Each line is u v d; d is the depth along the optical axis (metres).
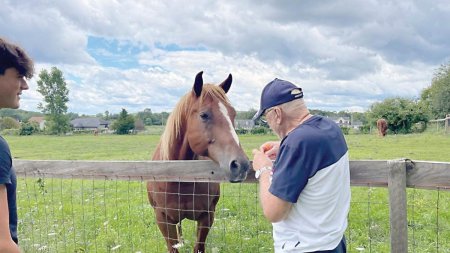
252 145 24.80
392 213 2.52
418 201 7.58
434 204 7.43
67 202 8.61
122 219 6.97
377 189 9.15
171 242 4.23
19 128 79.06
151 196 4.36
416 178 2.47
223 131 3.40
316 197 2.09
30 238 5.32
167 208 4.06
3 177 1.64
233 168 3.17
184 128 3.85
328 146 2.08
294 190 2.05
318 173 2.07
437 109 50.75
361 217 6.65
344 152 2.17
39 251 4.75
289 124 2.24
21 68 1.78
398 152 19.12
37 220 6.47
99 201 8.77
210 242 5.38
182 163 3.28
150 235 5.99
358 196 8.51
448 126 42.94
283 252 2.21
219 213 7.03
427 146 22.78
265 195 2.18
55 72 80.75
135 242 5.65
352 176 2.62
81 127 106.81
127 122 81.00
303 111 2.23
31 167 3.83
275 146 2.54
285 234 2.21
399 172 2.48
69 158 23.03
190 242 5.30
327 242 2.13
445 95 49.78
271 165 2.33
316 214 2.12
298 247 2.16
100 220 6.89
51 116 79.94
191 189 3.96
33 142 45.59
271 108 2.23
